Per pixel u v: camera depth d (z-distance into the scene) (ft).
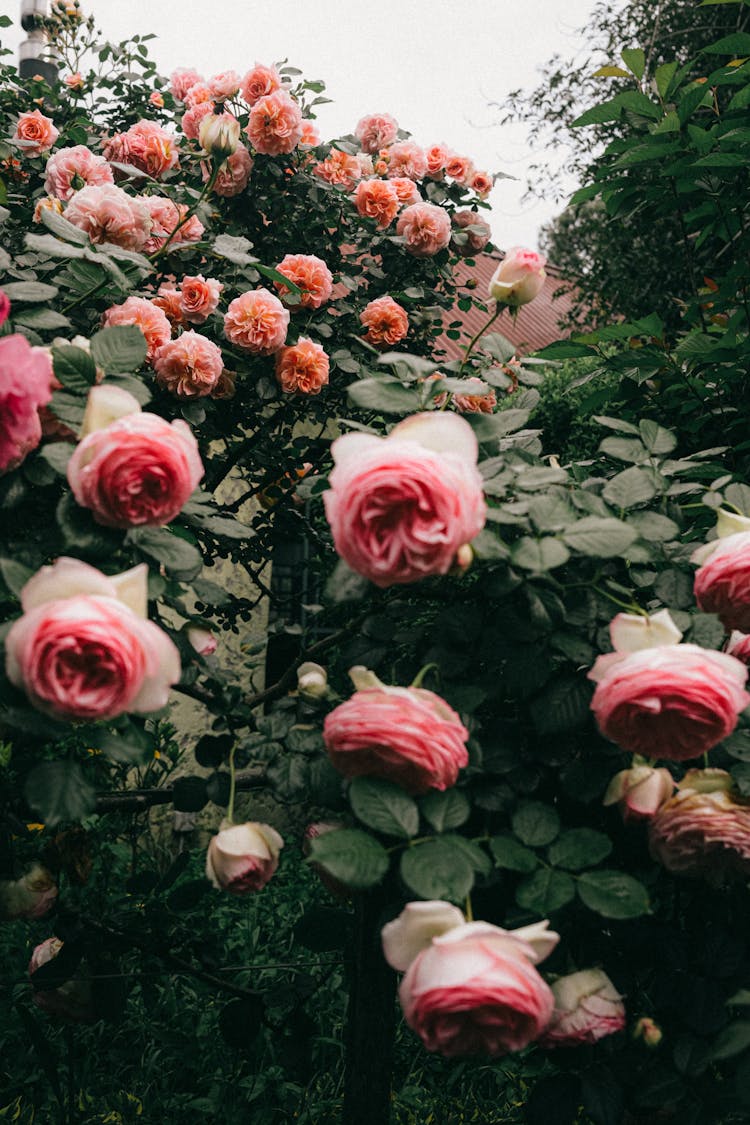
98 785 10.03
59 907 5.94
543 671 4.25
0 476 4.09
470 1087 8.44
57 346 4.22
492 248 12.57
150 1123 7.84
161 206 8.62
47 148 10.25
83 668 3.27
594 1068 4.21
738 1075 4.00
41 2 20.94
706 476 6.36
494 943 3.31
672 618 4.21
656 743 3.73
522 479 4.57
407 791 3.69
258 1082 8.29
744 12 20.97
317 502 9.59
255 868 4.53
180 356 7.62
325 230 11.64
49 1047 7.37
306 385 9.05
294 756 4.57
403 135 12.74
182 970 6.24
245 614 11.16
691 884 4.71
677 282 24.00
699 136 7.68
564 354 8.41
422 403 4.57
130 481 3.64
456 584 4.87
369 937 5.46
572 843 3.93
